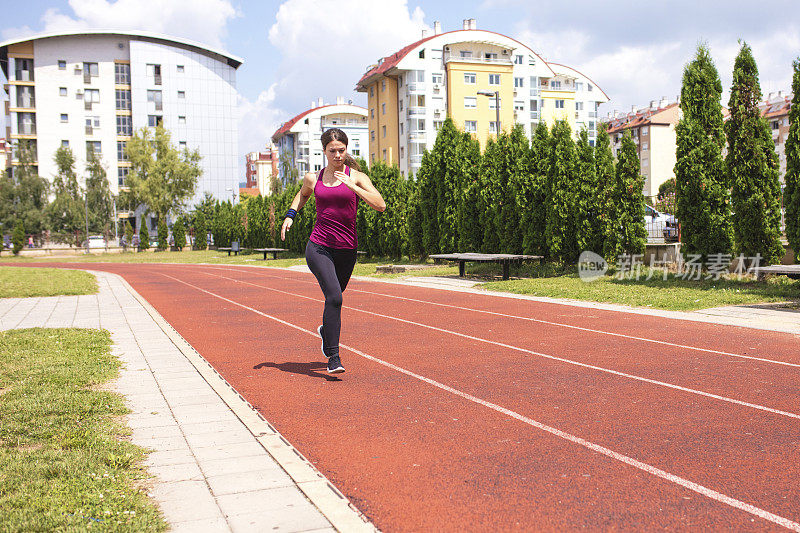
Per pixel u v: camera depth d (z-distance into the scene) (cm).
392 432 436
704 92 1418
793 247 1184
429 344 788
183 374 624
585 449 394
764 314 945
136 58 6788
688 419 454
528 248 1889
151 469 357
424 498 321
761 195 1290
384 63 6731
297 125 9400
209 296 1524
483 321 977
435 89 6156
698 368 620
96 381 582
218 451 389
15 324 1025
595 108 7769
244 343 830
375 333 883
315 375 625
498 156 2019
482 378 597
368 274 2147
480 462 374
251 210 4650
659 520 292
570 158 1758
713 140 1418
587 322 938
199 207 6172
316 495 319
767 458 372
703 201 1398
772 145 1294
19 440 398
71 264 3953
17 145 6588
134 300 1435
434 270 2092
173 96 6975
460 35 6159
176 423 452
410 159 6150
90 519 283
